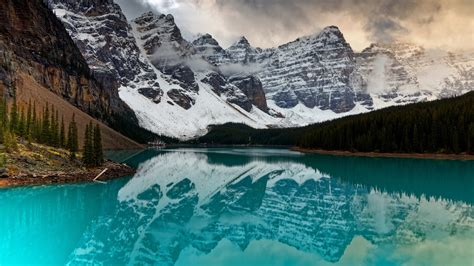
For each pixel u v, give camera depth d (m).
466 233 43.50
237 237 43.06
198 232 45.00
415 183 83.12
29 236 40.50
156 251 37.62
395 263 34.56
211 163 136.88
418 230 45.09
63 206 53.81
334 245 39.91
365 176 95.50
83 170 78.31
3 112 85.50
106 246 38.56
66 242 39.09
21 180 64.50
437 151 144.50
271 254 37.19
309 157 159.75
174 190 74.94
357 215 53.09
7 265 32.75
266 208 58.69
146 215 52.38
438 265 33.72
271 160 149.38
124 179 82.75
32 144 79.12
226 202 63.66
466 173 99.06
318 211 56.03
